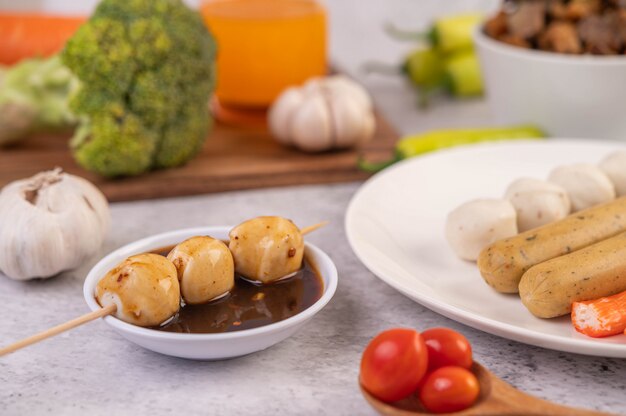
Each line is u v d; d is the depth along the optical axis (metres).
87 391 0.38
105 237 0.48
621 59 0.58
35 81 0.60
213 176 0.57
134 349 0.41
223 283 0.40
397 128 0.69
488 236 0.45
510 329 0.38
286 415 0.37
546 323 0.41
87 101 0.54
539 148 0.56
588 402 0.38
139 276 0.38
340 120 0.60
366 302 0.45
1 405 0.37
